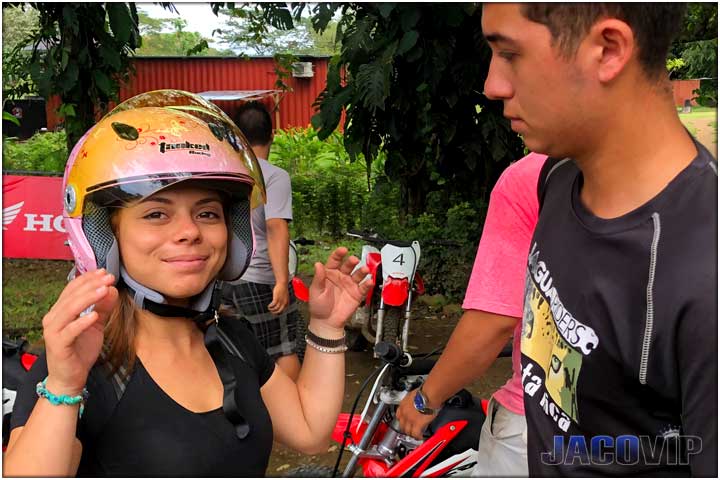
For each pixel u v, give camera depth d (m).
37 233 5.72
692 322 1.13
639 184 1.25
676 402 1.21
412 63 5.50
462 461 2.47
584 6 1.19
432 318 5.99
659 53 1.23
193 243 1.50
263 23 7.18
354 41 5.23
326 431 1.79
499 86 1.34
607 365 1.25
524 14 1.24
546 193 1.52
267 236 3.67
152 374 1.48
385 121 5.75
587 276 1.28
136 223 1.48
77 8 5.82
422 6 5.00
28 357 2.48
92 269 1.48
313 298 1.78
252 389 1.62
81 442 1.41
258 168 1.72
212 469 1.46
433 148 6.24
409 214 6.85
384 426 2.64
